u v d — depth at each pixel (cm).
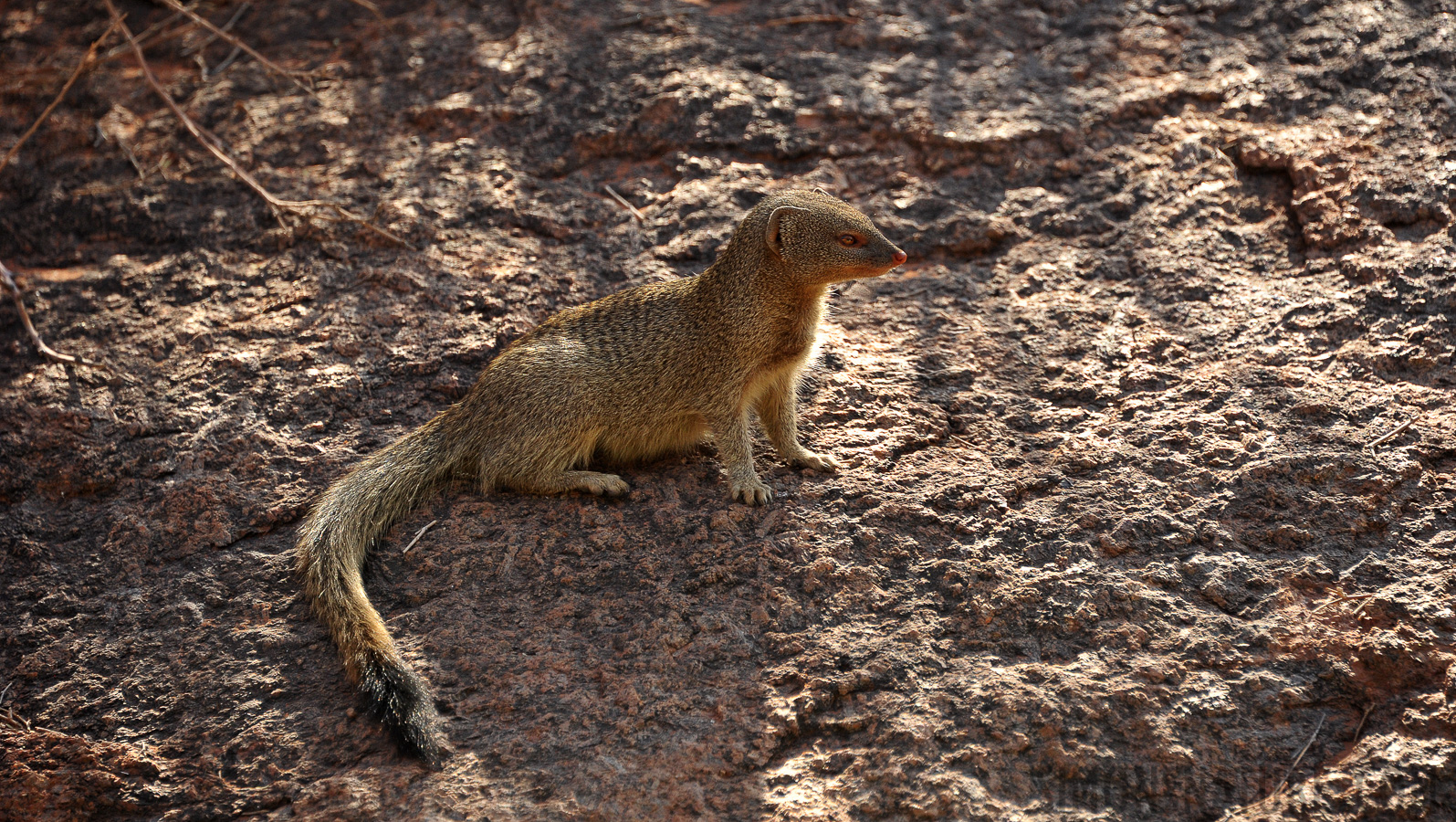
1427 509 507
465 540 530
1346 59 786
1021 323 653
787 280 528
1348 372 582
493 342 657
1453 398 557
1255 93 782
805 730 436
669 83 846
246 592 523
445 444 560
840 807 408
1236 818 405
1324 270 652
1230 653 454
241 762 446
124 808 436
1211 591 478
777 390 562
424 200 770
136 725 467
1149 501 521
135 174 830
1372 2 830
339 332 672
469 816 411
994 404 597
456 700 457
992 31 892
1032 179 762
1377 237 654
